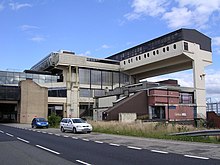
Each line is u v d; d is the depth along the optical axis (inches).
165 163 395.9
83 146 622.5
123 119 1968.5
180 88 2576.3
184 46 2903.5
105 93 3043.8
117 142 708.7
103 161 417.4
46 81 3329.2
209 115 2369.6
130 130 1003.9
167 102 2306.8
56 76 3412.9
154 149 557.0
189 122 2247.8
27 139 808.9
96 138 835.4
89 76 3508.9
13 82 3139.8
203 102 2859.3
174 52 2974.9
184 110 2399.1
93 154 493.4
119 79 3737.7
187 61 3026.6
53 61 3388.3
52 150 552.4
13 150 555.8
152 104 2241.6
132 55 3582.7
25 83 2657.5
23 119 2608.3
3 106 2967.5
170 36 3058.6
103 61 3654.0
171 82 2871.6
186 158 440.8
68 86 3253.0
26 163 408.8
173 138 764.6
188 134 756.0
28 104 2640.3
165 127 975.0
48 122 1678.2
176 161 412.8
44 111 2706.7
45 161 423.2
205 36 3115.2
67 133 1084.5
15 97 2647.6
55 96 3159.5
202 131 717.3
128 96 2411.4
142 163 396.8
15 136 925.8
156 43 3230.8
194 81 2898.6
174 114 2324.1
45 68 3567.9
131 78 3814.0
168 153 498.6
